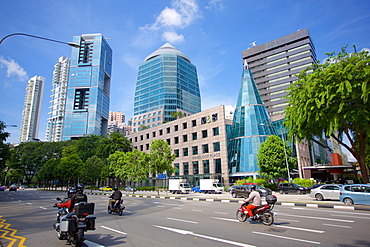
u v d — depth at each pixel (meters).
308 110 18.61
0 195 40.69
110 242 7.46
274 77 107.19
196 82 138.12
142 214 14.34
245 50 118.88
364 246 6.75
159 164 34.12
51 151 93.19
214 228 9.50
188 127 61.59
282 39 109.25
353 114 17.00
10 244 7.45
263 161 43.22
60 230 7.31
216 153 54.16
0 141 39.34
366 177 20.19
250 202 10.88
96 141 76.00
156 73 127.12
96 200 27.09
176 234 8.49
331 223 10.41
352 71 16.59
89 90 138.25
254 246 6.79
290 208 16.61
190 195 35.47
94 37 148.50
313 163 73.50
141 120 118.56
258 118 56.75
